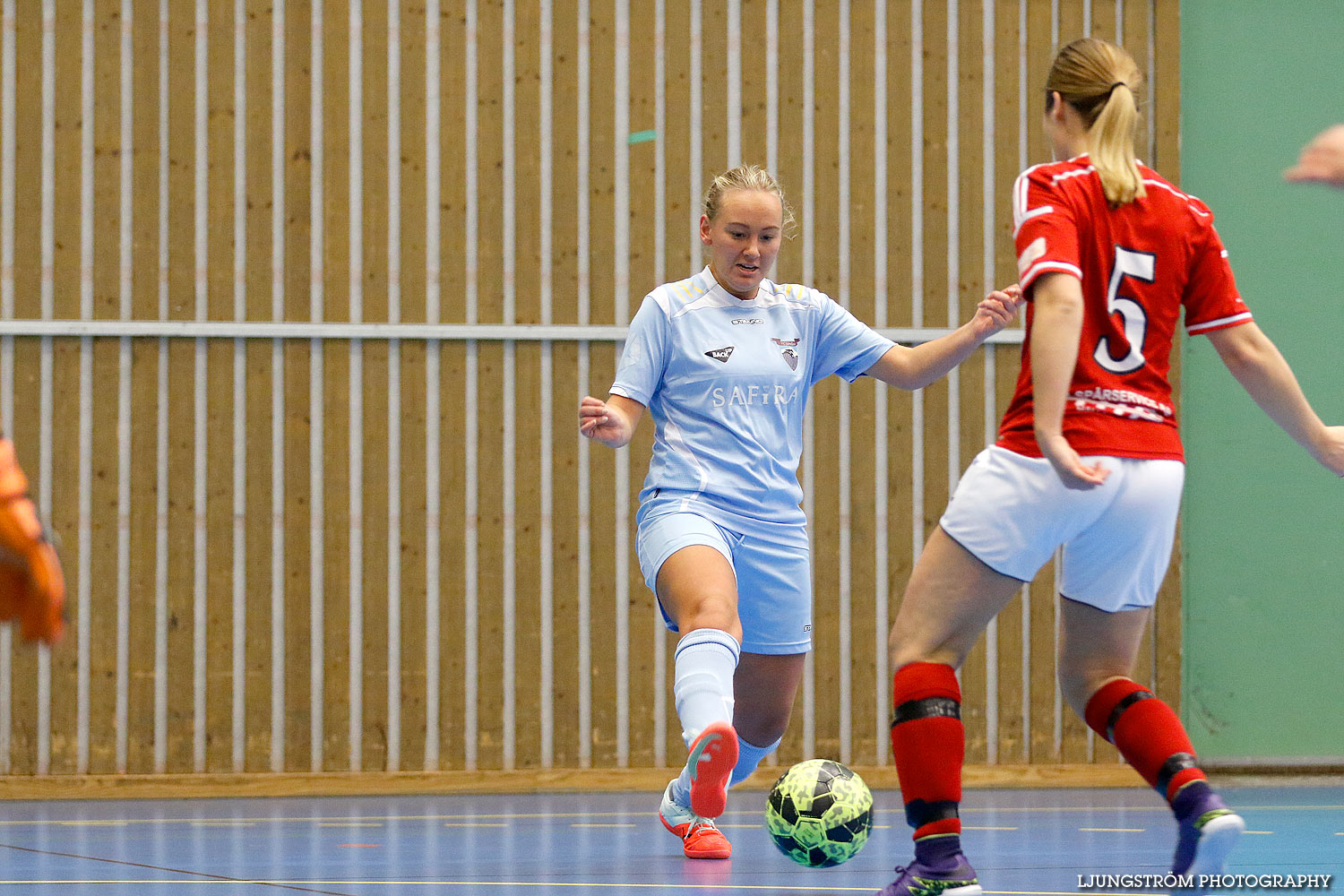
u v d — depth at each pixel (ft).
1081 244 21.58
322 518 58.70
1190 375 63.00
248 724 57.98
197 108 59.00
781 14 61.46
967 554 21.85
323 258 59.21
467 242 59.88
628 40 60.80
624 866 32.94
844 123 61.72
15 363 57.88
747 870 31.91
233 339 58.70
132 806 53.83
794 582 30.17
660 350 29.73
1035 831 41.96
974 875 21.68
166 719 57.72
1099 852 35.53
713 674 25.25
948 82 62.28
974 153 62.23
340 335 58.85
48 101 58.39
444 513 59.16
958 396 61.72
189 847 38.91
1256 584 62.80
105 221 58.44
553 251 60.13
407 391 59.21
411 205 59.57
